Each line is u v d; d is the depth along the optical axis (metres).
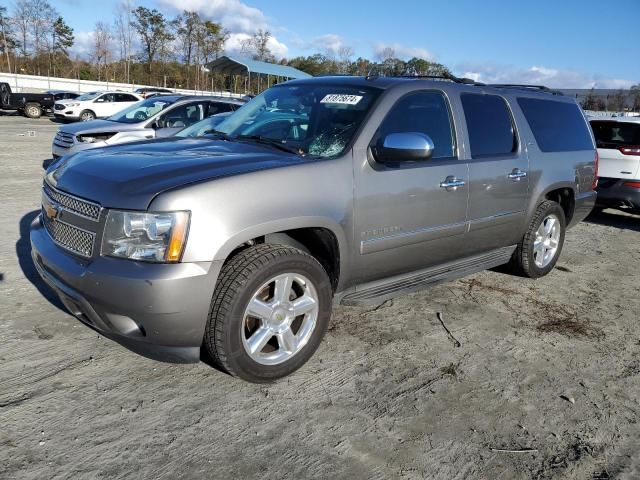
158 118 9.94
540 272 5.53
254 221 2.95
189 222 2.76
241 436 2.75
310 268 3.22
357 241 3.52
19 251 5.24
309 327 3.34
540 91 5.53
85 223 2.92
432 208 3.97
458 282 5.35
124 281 2.71
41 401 2.90
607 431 3.02
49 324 3.76
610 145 8.34
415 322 4.29
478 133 4.48
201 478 2.45
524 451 2.81
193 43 55.72
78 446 2.58
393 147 3.45
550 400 3.30
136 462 2.51
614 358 3.93
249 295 2.96
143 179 2.91
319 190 3.26
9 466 2.41
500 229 4.79
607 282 5.71
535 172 5.04
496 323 4.40
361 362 3.59
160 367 3.32
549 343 4.11
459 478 2.58
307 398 3.13
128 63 51.91
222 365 3.04
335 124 3.72
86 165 3.25
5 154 12.42
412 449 2.76
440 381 3.42
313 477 2.51
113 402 2.94
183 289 2.74
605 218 9.42
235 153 3.44
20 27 52.19
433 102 4.15
